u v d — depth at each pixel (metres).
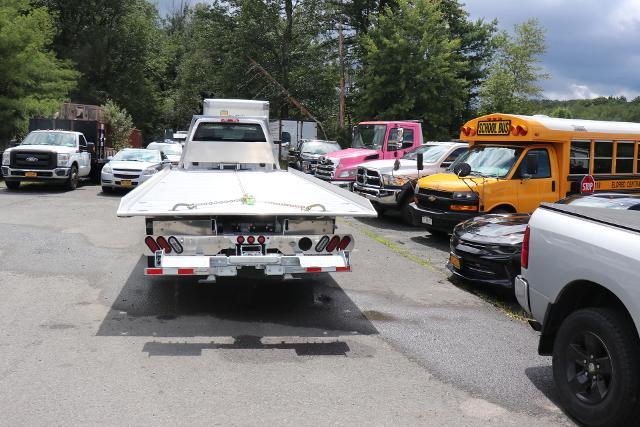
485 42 44.00
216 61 42.47
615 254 3.79
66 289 7.10
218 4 41.25
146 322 5.99
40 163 18.11
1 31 21.92
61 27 46.03
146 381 4.52
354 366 5.00
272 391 4.42
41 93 26.98
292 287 7.64
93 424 3.79
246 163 10.98
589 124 11.19
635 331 3.72
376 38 33.12
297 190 7.77
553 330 4.53
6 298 6.64
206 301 6.85
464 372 4.95
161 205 6.18
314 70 40.16
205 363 4.94
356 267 8.97
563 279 4.27
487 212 10.59
